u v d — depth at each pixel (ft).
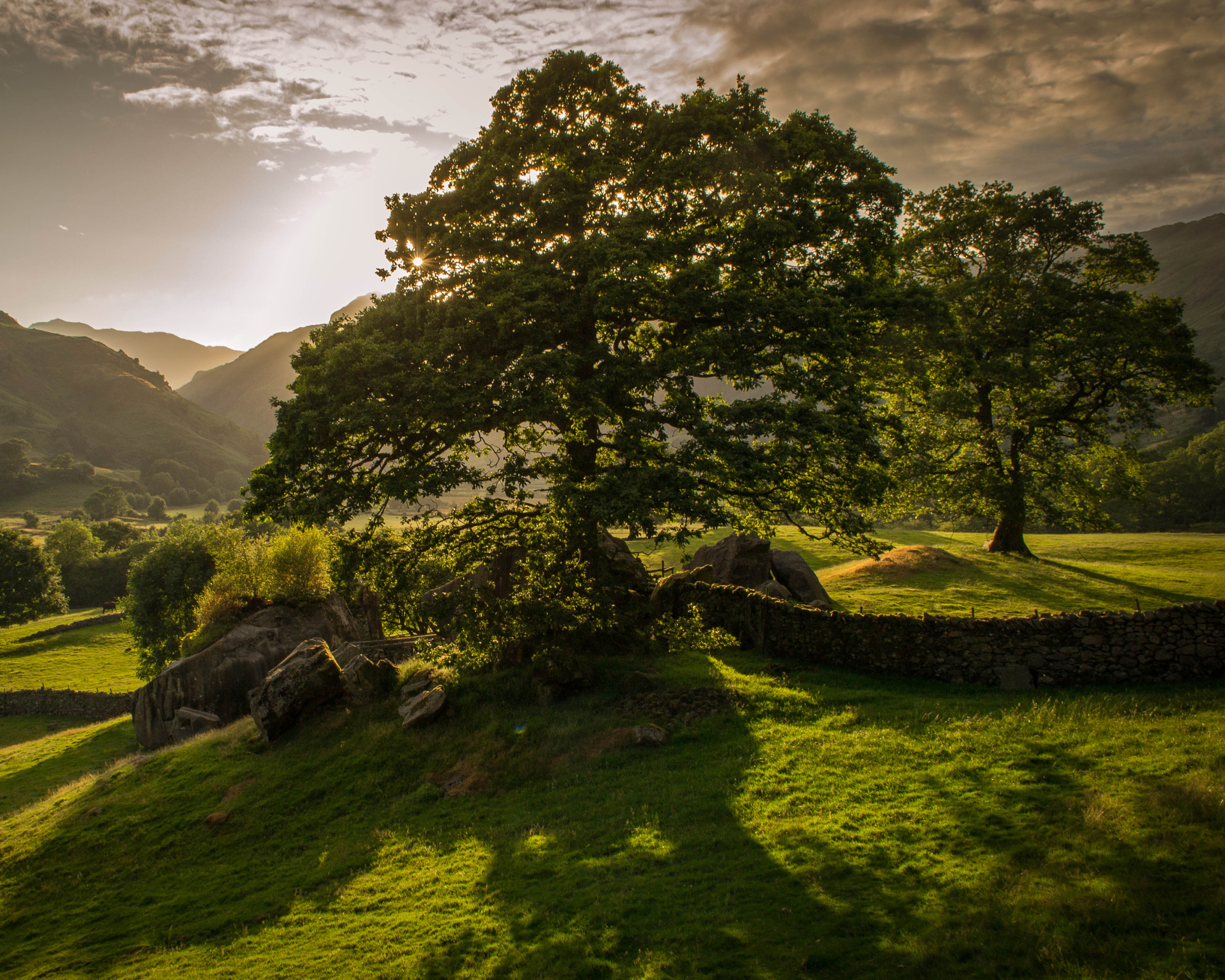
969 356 87.81
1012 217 132.87
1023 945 25.63
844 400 64.13
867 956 27.48
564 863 42.14
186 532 166.50
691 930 31.94
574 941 32.99
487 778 57.62
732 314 63.72
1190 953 23.06
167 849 57.62
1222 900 25.54
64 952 44.75
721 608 87.04
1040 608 102.32
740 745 54.80
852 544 71.00
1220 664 54.70
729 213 65.67
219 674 102.83
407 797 57.57
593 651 76.33
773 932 30.58
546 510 71.51
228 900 47.91
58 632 235.20
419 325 64.54
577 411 65.21
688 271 59.88
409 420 60.95
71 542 363.97
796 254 70.44
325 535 119.03
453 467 61.05
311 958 36.96
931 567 132.46
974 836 35.40
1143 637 57.52
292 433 60.85
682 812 45.70
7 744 128.16
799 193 67.31
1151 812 33.24
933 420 134.51
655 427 63.10
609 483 58.18
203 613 118.83
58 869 57.41
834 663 72.74
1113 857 30.22
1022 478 138.31
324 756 66.28
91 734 114.93
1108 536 198.39
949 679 64.44
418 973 33.17
